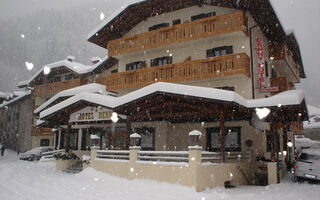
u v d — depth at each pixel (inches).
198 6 719.7
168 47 731.4
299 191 422.0
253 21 698.8
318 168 522.0
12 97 1648.6
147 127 697.0
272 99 482.9
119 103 544.1
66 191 362.9
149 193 386.6
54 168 698.2
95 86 893.2
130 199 336.2
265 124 676.1
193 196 372.8
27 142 1380.4
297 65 1046.4
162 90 488.7
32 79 1282.0
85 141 829.8
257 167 573.6
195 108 510.6
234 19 622.5
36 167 701.9
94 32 838.5
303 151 579.5
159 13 783.7
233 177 504.1
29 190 353.4
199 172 410.3
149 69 710.5
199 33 662.5
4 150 1422.2
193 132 421.4
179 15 752.3
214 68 625.3
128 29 844.6
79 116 678.5
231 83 632.4
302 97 495.5
